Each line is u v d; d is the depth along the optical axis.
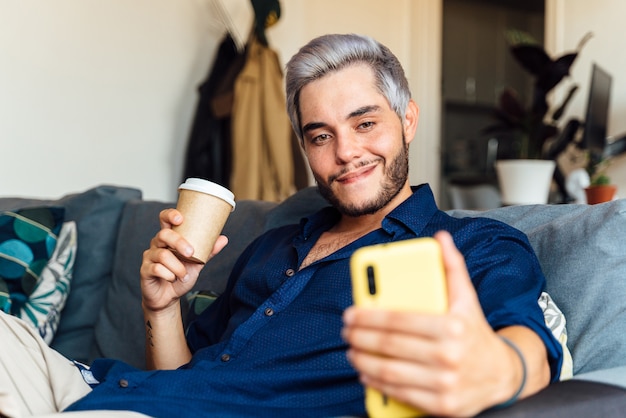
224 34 4.15
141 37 3.88
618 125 3.73
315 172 1.25
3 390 0.86
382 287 0.65
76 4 3.64
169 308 1.29
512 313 0.86
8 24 3.44
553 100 4.04
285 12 4.26
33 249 1.90
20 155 3.51
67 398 1.10
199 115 3.87
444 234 0.64
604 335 1.07
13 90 3.47
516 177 3.09
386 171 1.21
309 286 1.17
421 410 0.63
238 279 1.37
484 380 0.64
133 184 3.88
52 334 1.88
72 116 3.66
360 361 0.64
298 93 1.24
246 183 3.64
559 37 4.03
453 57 6.55
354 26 4.93
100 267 1.98
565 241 1.18
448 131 6.77
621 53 3.71
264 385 1.02
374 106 1.19
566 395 0.78
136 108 3.88
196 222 1.12
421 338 0.60
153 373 1.08
